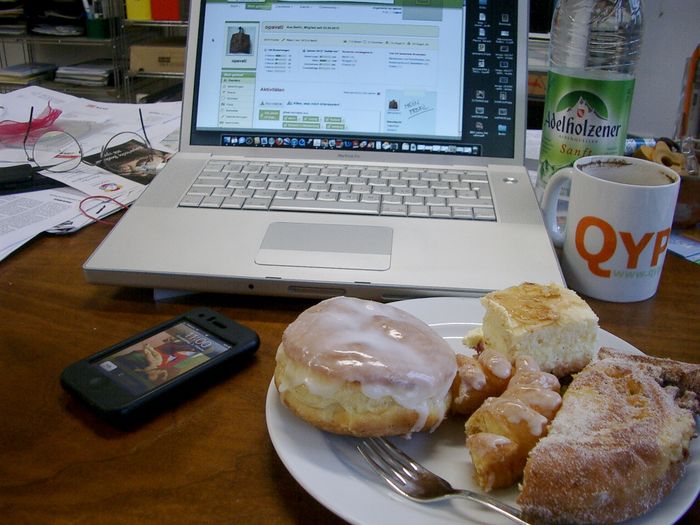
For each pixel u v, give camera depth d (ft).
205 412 1.38
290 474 1.19
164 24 7.56
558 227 2.16
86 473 1.20
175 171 2.30
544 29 5.02
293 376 1.25
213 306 1.83
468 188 2.19
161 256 1.85
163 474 1.20
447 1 2.34
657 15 6.05
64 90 8.01
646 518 1.04
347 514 1.03
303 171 2.30
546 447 1.06
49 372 1.51
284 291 1.80
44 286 1.92
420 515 1.05
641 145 2.58
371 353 1.23
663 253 1.83
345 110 2.37
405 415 1.21
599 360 1.37
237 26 2.41
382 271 1.80
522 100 2.32
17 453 1.24
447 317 1.68
